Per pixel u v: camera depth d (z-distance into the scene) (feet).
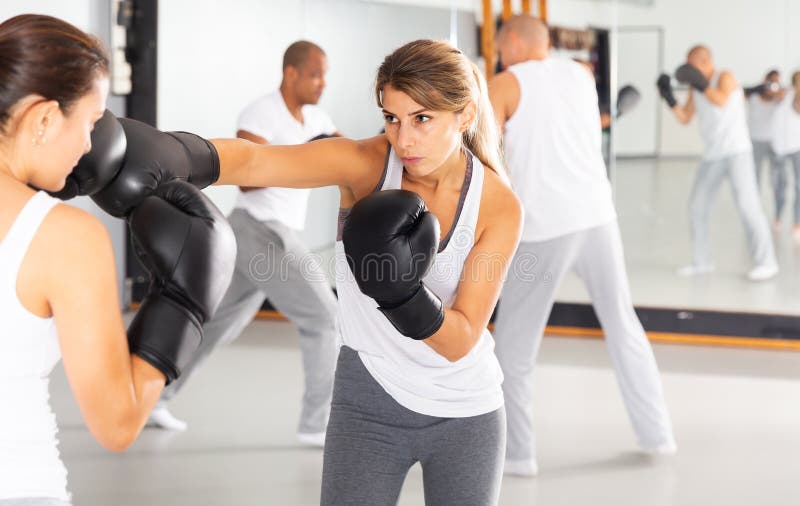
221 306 11.24
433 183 5.62
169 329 4.05
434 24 16.30
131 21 16.65
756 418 12.48
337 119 16.56
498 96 10.37
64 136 3.92
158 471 10.46
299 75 11.58
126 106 16.92
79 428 11.71
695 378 14.33
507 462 10.56
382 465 5.47
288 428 11.98
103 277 3.84
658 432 11.10
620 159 16.24
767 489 10.13
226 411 12.60
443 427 5.52
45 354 3.95
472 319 5.44
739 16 15.40
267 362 15.01
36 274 3.77
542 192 10.41
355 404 5.57
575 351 15.88
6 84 3.76
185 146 5.14
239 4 16.52
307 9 16.39
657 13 15.72
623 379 11.12
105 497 9.68
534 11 16.08
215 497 9.80
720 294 16.22
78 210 3.93
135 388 3.92
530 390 10.61
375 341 5.56
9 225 3.76
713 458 11.06
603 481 10.37
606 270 10.76
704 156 15.90
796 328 15.98
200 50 16.70
